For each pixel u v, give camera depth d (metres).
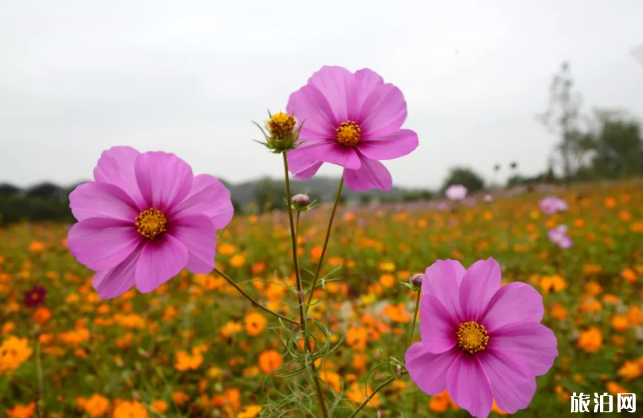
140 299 0.95
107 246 0.21
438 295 0.21
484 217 1.96
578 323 0.71
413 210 2.58
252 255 1.25
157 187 0.21
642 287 1.00
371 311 0.79
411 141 0.23
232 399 0.49
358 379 0.50
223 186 0.21
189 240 0.20
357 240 1.41
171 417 0.51
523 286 0.21
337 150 0.23
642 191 3.04
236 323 0.60
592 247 1.31
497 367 0.20
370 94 0.24
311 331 0.22
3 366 0.53
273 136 0.20
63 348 0.70
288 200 0.21
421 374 0.20
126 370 0.60
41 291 0.74
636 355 0.62
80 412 0.55
